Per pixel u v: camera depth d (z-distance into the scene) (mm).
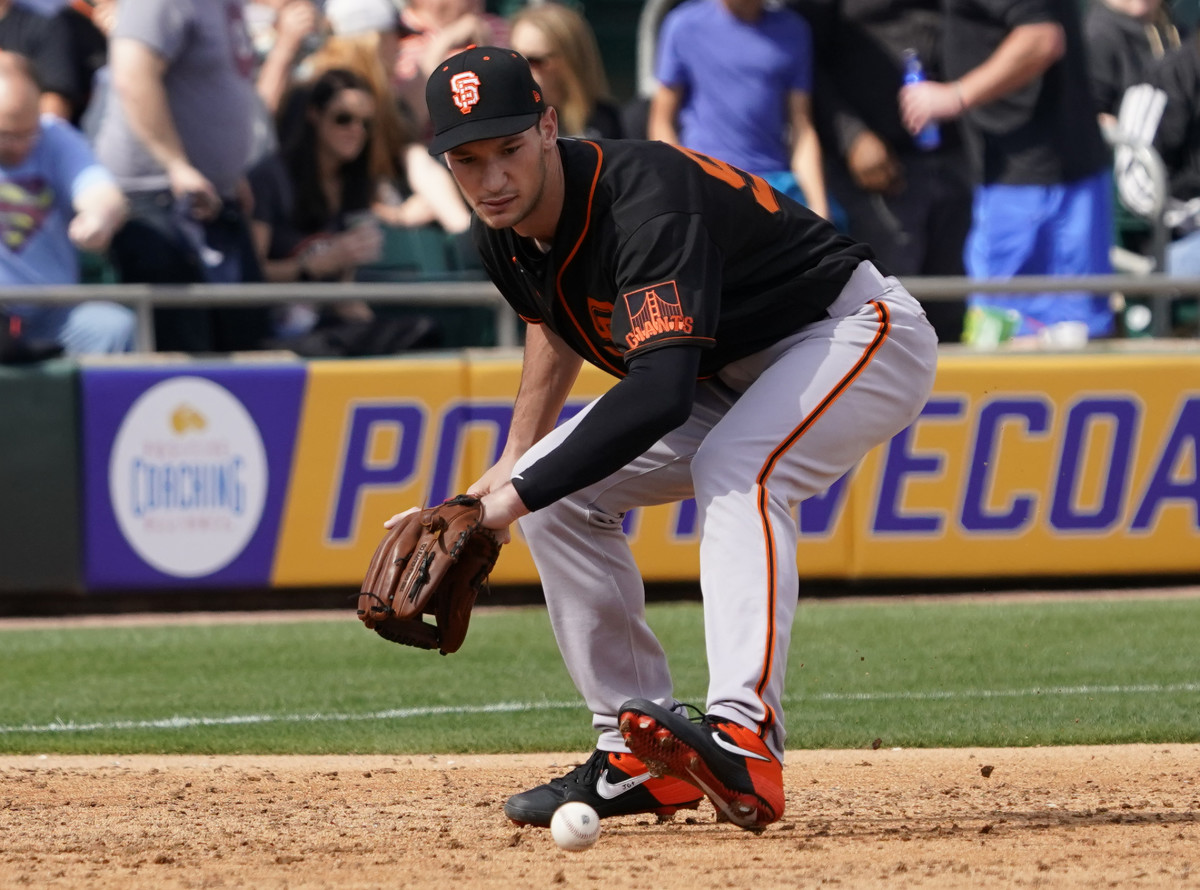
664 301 10047
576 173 10414
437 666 20906
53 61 28812
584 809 10703
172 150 25250
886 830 11648
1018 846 10930
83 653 22094
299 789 13867
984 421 26188
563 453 10141
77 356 25516
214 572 25625
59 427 25141
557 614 11703
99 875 10422
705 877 10016
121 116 25531
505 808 11734
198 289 25234
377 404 25562
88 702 18766
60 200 25625
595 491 11523
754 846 11094
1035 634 22281
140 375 25250
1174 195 31750
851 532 26188
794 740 15812
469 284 26016
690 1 34250
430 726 16938
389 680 20016
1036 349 26266
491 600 26234
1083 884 9688
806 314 10984
